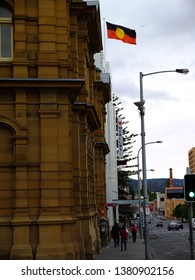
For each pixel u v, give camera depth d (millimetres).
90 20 28812
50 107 20766
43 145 20578
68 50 22281
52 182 20406
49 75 21031
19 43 21188
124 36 32094
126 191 93688
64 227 20297
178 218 176125
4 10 21750
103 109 44188
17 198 20219
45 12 21469
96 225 33062
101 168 42000
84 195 26891
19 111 20688
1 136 20703
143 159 29609
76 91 21516
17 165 20359
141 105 27156
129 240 50312
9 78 20562
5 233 20047
